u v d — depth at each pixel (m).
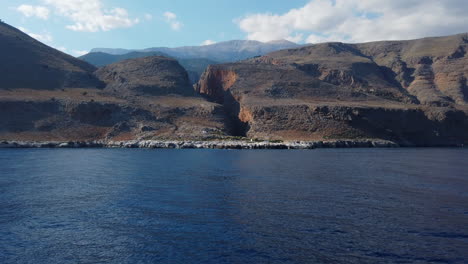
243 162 71.81
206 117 144.50
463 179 50.72
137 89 158.62
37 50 178.62
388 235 26.39
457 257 22.75
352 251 23.59
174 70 184.25
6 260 22.56
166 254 23.23
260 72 190.50
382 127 145.50
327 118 142.62
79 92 149.25
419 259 22.48
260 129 140.25
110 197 37.88
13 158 77.00
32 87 145.00
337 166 65.88
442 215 31.31
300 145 118.31
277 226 28.25
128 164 67.12
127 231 27.28
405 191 41.47
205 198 37.28
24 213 32.00
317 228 27.80
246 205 34.38
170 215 31.11
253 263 21.91
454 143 150.75
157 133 129.38
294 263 21.94
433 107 165.25
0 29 187.62
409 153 102.69
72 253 23.56
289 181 47.97
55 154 88.19
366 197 38.09
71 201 36.19
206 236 26.17
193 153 94.56
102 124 131.25
